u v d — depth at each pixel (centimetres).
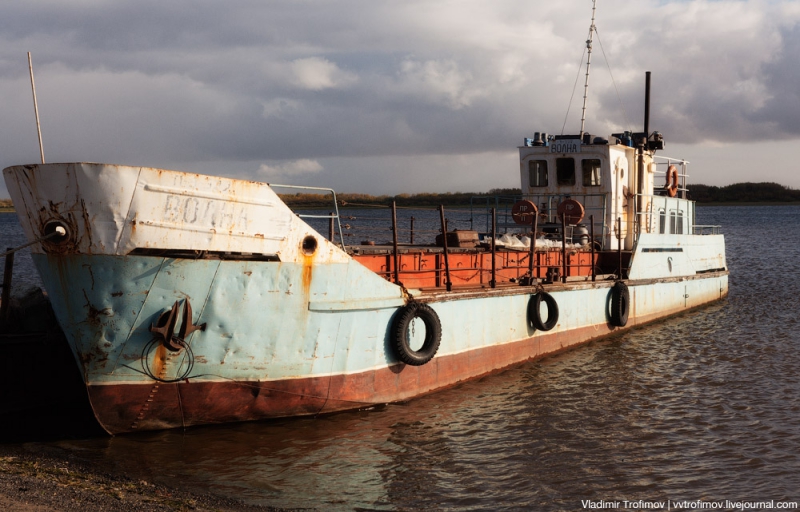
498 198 2005
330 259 1089
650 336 1919
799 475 976
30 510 735
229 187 970
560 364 1590
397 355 1209
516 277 1612
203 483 892
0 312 1101
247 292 1012
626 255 1988
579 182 1984
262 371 1060
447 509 862
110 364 972
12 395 1095
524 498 898
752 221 11512
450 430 1135
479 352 1420
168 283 955
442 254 1418
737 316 2256
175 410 1033
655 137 2167
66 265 930
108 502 785
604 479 959
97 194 903
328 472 952
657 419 1211
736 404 1297
